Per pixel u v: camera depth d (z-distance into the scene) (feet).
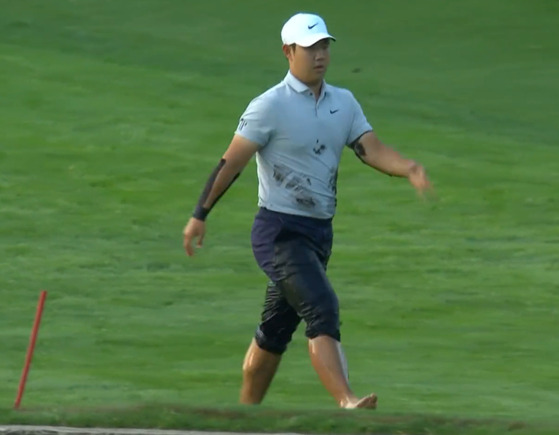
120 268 184.96
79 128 292.40
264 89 355.15
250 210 229.25
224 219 221.46
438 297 167.43
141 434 60.18
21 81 335.67
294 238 83.41
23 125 291.99
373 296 167.84
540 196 244.22
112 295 165.99
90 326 145.38
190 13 461.78
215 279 177.58
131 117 305.12
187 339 138.41
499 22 453.58
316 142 82.89
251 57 406.62
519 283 177.47
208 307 158.81
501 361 127.44
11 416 63.87
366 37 437.58
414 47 425.69
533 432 61.11
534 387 113.19
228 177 83.20
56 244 201.67
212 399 103.45
